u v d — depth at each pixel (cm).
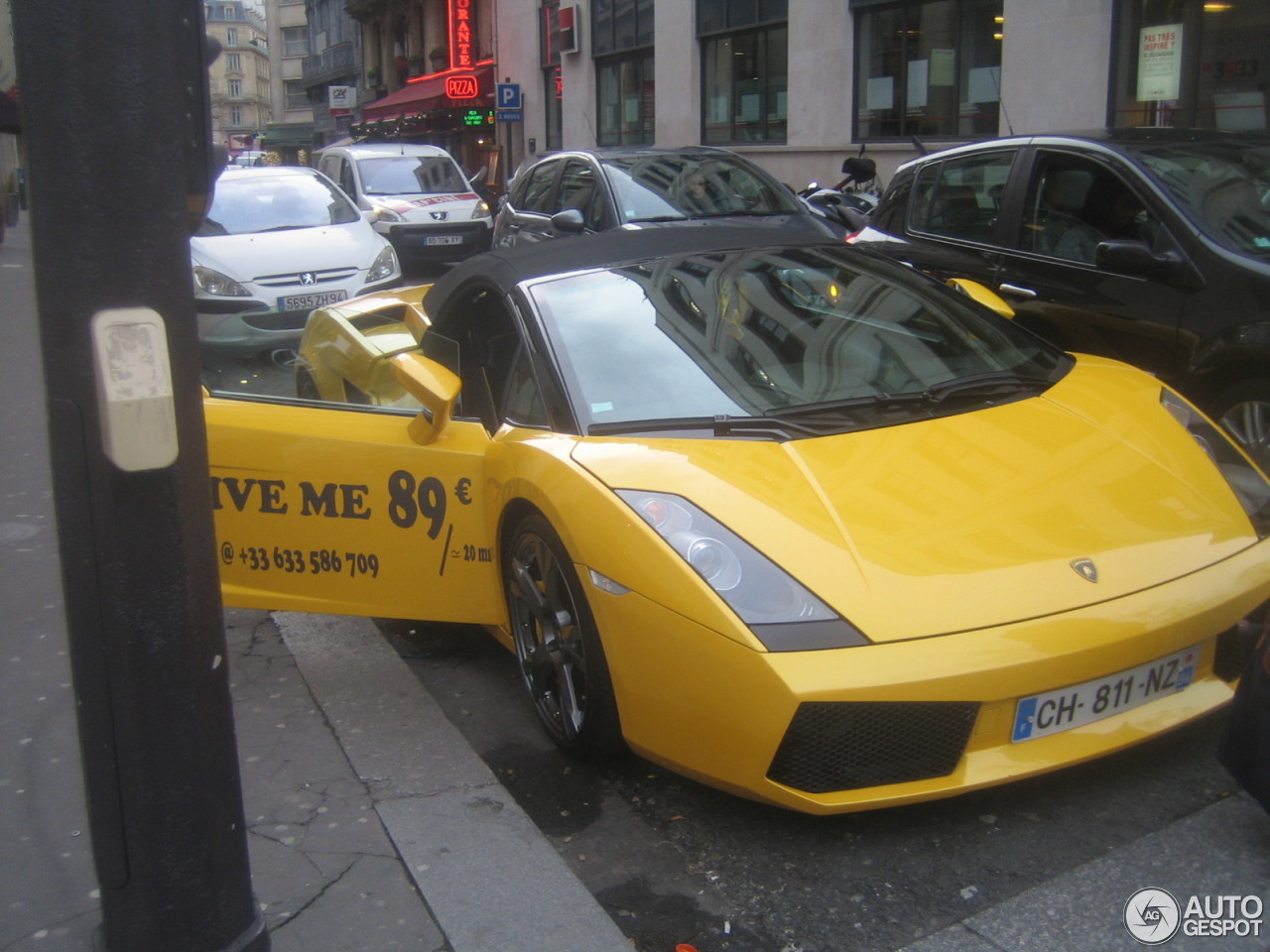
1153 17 1192
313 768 330
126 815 203
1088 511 298
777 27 1822
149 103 185
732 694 264
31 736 355
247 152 5241
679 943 254
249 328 927
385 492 369
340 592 381
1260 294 460
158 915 207
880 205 711
